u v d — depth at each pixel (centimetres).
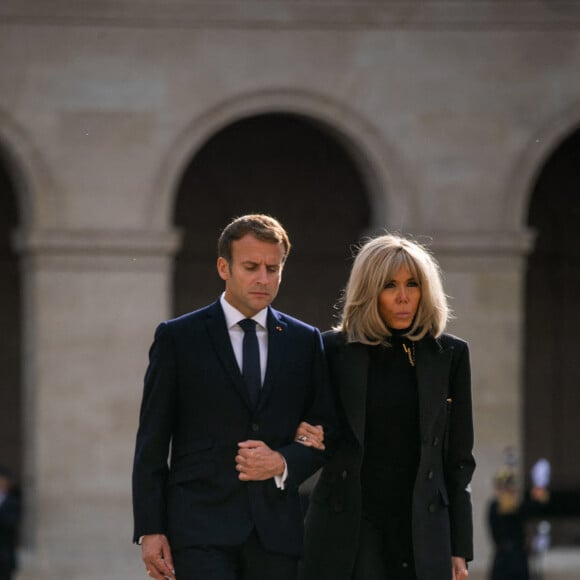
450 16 4009
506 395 4081
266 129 4878
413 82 4022
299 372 1356
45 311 3897
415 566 1368
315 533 1402
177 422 1355
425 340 1403
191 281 4906
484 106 4047
